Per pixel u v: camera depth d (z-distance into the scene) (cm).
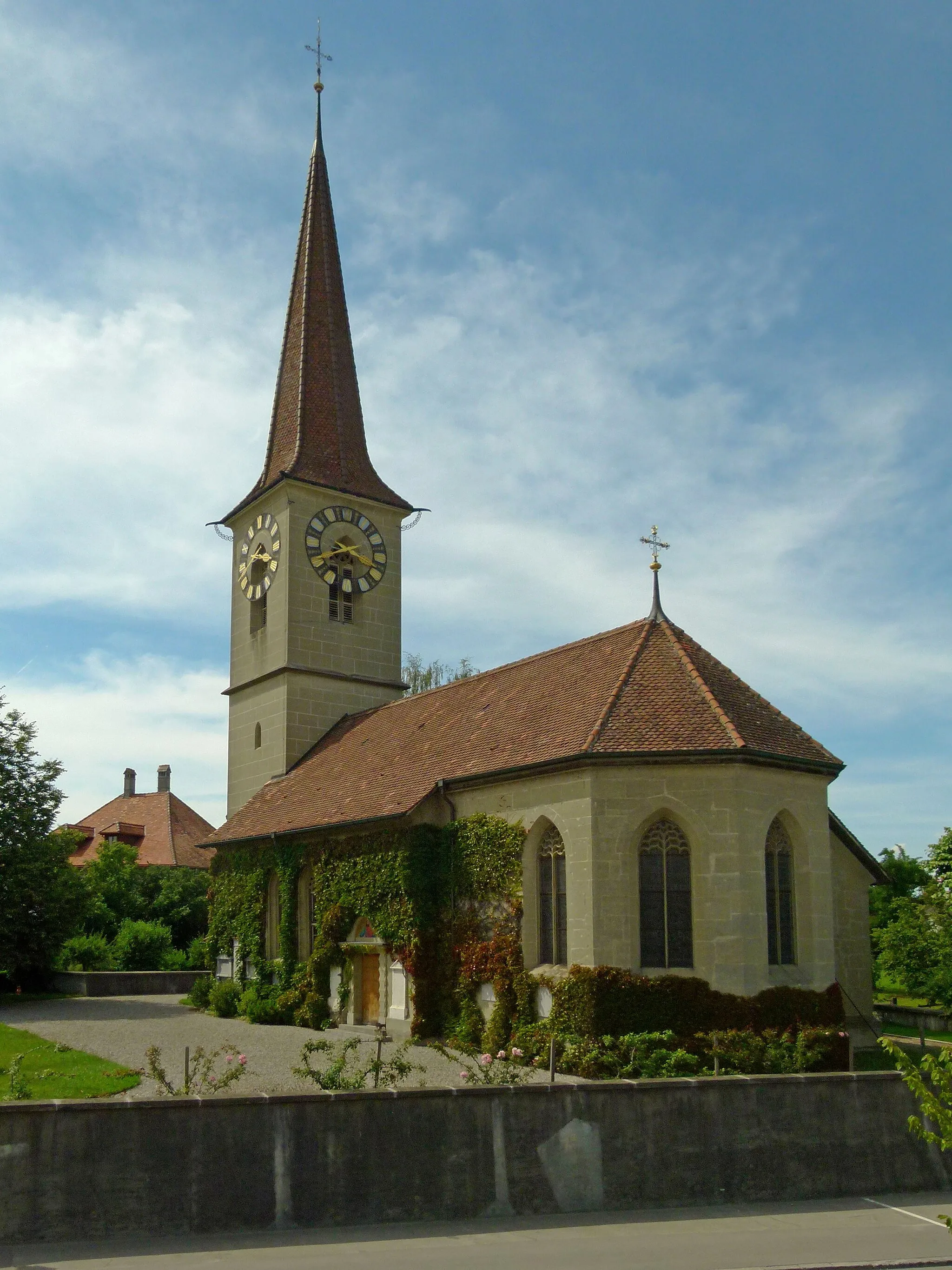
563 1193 1612
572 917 2775
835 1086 1791
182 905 6172
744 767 2770
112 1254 1362
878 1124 1805
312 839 3778
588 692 3120
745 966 2677
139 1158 1454
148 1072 2458
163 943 5684
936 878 4450
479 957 3020
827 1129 1769
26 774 4759
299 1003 3625
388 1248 1413
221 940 4303
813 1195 1731
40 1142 1424
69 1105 1441
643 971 2708
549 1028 2722
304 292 5194
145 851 7194
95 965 5366
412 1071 2489
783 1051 2522
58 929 4644
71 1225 1418
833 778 3023
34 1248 1385
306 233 5353
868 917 3428
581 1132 1642
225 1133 1491
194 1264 1329
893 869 5806
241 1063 1834
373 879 3397
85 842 7512
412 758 3662
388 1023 3284
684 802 2761
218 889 4388
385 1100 1564
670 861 2775
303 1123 1524
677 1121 1691
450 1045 2986
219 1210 1471
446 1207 1559
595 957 2686
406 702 4347
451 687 4112
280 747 4547
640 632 3275
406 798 3338
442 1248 1416
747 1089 1738
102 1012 4031
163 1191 1455
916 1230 1555
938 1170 1814
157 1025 3612
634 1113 1673
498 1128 1605
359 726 4447
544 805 2920
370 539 4894
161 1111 1473
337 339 5184
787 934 2853
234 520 5094
